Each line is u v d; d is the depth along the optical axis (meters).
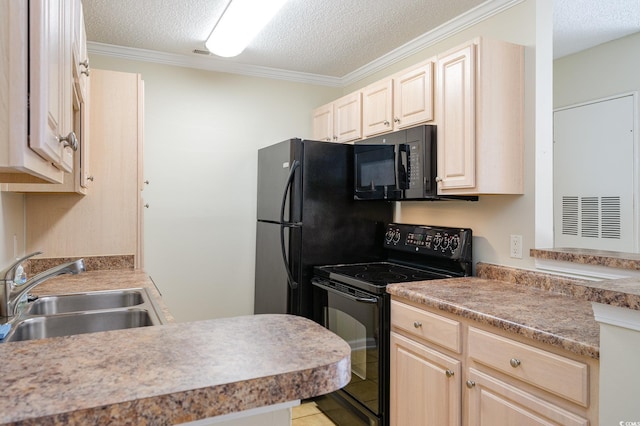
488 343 1.56
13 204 1.98
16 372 0.64
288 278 2.73
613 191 3.01
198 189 3.27
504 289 2.00
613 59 3.01
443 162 2.20
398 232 2.82
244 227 3.42
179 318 3.21
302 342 0.80
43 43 0.66
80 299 1.84
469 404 1.63
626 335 1.06
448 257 2.41
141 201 2.44
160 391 0.58
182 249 3.22
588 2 2.43
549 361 1.33
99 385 0.59
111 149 2.39
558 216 3.38
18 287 1.42
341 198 2.87
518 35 2.19
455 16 2.51
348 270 2.64
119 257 2.41
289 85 3.61
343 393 2.40
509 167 2.09
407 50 2.96
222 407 0.60
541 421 1.36
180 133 3.21
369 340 2.17
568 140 3.31
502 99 2.07
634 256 1.81
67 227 2.32
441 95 2.21
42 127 0.66
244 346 0.77
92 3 2.35
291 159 2.74
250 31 2.53
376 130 2.79
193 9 2.42
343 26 2.66
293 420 2.54
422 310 1.89
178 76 3.21
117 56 3.02
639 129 2.86
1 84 0.63
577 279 1.88
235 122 3.40
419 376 1.88
